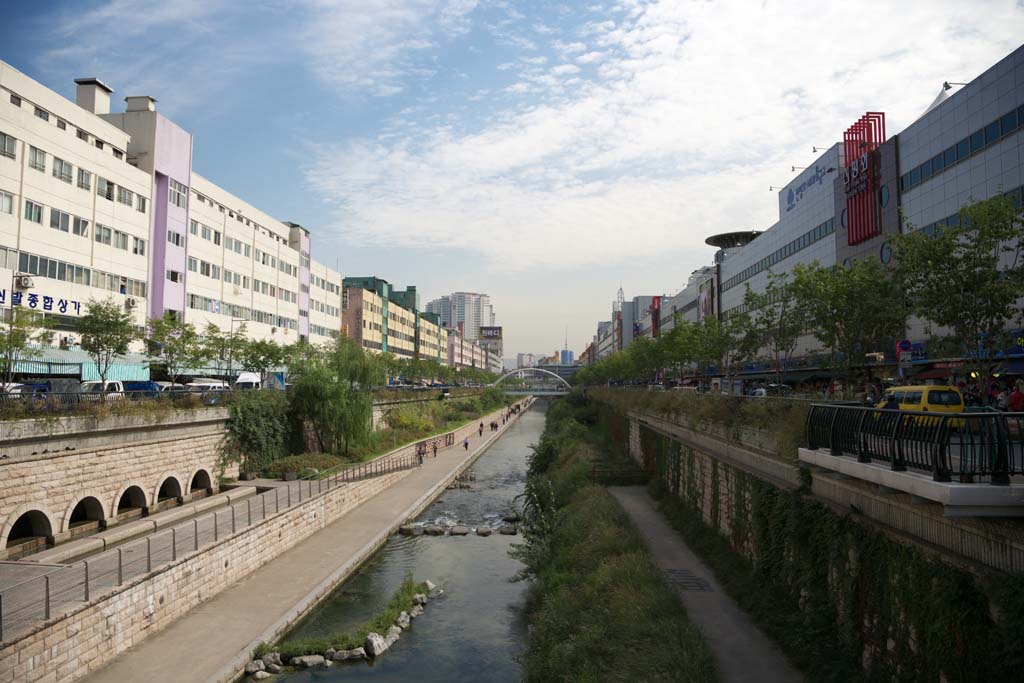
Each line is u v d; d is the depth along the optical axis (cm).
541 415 15100
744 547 1964
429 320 18388
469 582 2548
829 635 1307
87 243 4200
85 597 1608
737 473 2053
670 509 2873
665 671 1269
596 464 4019
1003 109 3431
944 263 1800
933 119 4059
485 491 4547
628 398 5116
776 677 1274
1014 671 817
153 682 1545
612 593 1758
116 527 2555
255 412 3866
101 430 2523
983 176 3597
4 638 1345
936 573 966
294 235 8075
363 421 4769
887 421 1121
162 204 5091
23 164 3697
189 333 4166
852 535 1246
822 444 1442
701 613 1662
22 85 3725
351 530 3156
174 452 3064
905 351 2158
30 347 3134
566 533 2548
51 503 2275
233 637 1845
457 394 11169
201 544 2184
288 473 3738
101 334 3400
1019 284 1680
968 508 901
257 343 5253
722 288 8862
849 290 3012
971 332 1778
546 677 1510
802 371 5791
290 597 2191
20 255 3672
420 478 4675
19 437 2138
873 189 4744
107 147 4488
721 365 5841
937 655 948
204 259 5747
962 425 934
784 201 6594
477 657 1873
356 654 1855
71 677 1512
